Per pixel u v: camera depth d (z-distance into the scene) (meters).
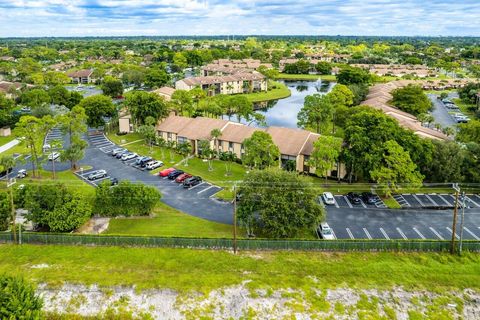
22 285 37.69
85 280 49.44
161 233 60.34
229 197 72.56
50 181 73.88
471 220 63.56
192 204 70.19
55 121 84.12
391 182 68.38
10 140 107.50
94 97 115.25
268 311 45.22
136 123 113.81
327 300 46.62
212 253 55.16
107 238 57.00
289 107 163.62
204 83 177.62
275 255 54.56
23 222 63.38
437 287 48.56
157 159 93.44
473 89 163.12
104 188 64.81
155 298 46.88
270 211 56.50
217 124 98.12
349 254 54.47
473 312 45.34
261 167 78.88
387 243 54.59
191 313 44.97
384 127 73.56
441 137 88.50
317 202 63.28
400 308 45.69
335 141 74.12
